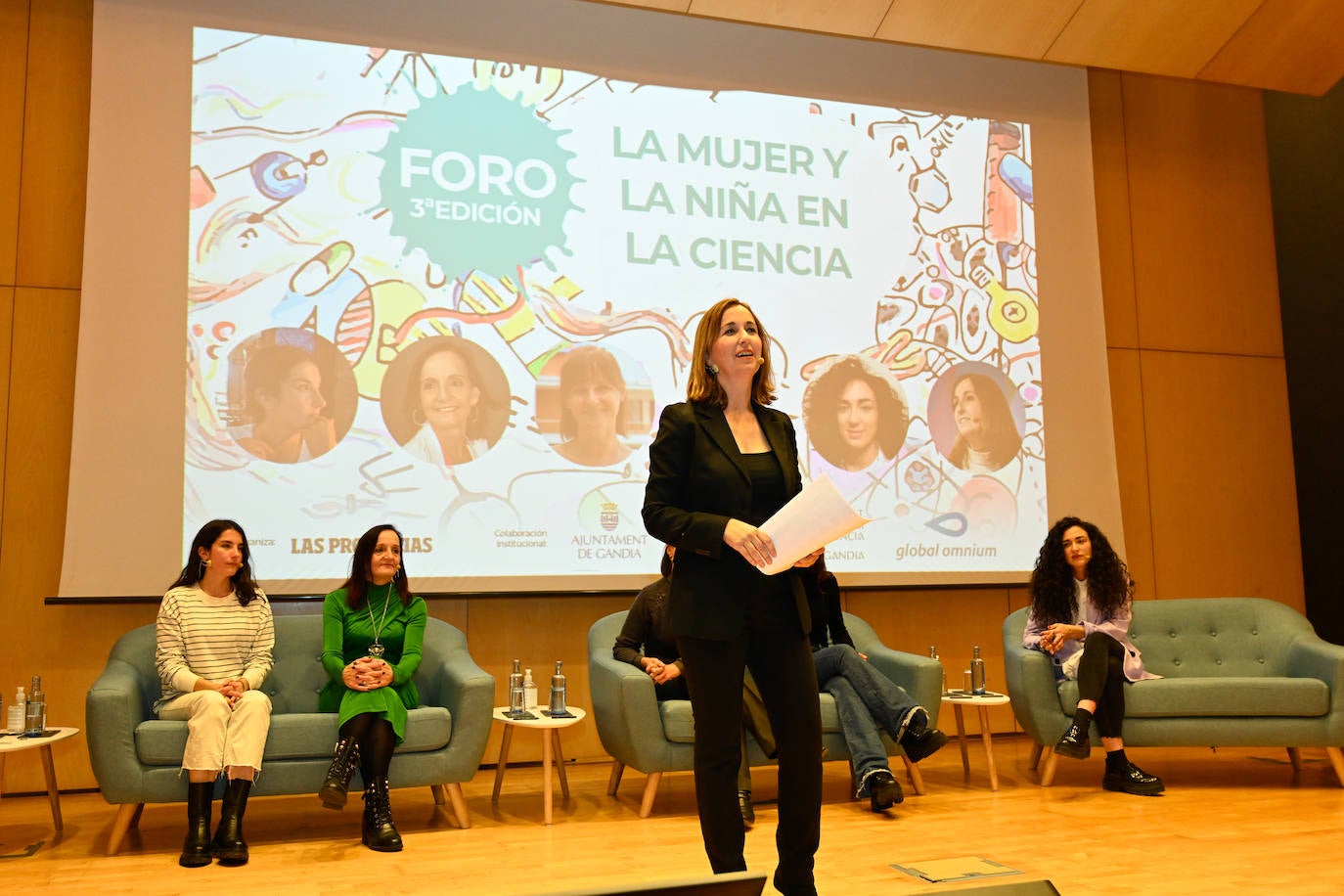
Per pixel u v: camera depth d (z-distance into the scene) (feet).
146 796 10.14
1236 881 8.43
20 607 13.69
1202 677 13.85
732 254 16.49
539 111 15.97
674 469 6.41
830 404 16.58
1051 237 18.29
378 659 11.16
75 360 14.19
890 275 17.24
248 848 10.31
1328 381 19.06
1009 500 17.29
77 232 14.42
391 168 15.19
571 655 15.58
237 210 14.51
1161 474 18.80
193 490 13.87
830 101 17.38
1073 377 18.02
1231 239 19.94
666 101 16.55
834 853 9.57
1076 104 18.85
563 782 13.06
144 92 14.34
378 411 14.66
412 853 9.97
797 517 5.65
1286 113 20.11
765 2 16.25
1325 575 19.01
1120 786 12.61
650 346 15.93
